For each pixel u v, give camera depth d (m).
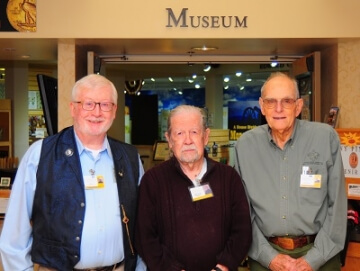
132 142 14.05
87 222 2.07
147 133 14.04
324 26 4.02
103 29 4.01
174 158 2.34
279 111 2.34
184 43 4.28
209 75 10.12
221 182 2.30
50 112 3.31
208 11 4.02
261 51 4.78
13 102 6.77
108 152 2.24
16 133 6.79
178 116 2.24
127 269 2.23
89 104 2.10
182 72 9.08
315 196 2.35
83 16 4.00
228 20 4.02
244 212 2.29
